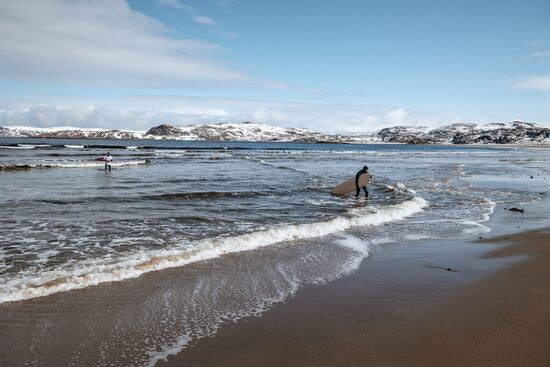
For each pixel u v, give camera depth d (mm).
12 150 79000
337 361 4941
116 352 5121
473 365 4824
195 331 5738
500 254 10141
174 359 4973
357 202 19438
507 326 5934
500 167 49500
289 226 12523
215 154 77375
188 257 9266
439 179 31938
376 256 9992
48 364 4812
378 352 5168
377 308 6645
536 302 6898
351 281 8031
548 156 92125
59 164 40062
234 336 5602
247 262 9164
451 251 10500
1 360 4859
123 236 11500
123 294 7043
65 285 7324
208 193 20938
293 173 35875
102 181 27000
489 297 7145
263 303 6820
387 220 14922
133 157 62000
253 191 22406
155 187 23781
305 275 8375
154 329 5777
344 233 12531
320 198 20641
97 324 5887
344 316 6312
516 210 17094
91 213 15078
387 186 25547
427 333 5703
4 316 6043
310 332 5742
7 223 13055
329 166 47406
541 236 12125
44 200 17969
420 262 9453
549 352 5152
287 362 4922
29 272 8070
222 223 13758
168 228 12734
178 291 7270
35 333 5562
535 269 8797
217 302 6824
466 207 18219
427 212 16906
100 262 8805
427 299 7055
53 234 11641
